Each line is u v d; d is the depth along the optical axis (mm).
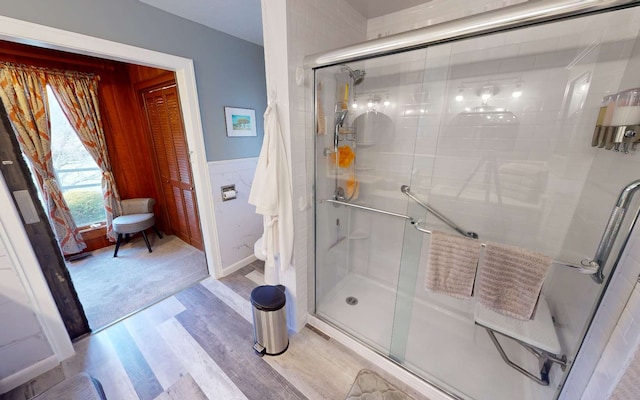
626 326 755
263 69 2551
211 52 2078
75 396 1031
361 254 2293
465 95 1594
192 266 2674
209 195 2244
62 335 1523
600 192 1156
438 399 1322
